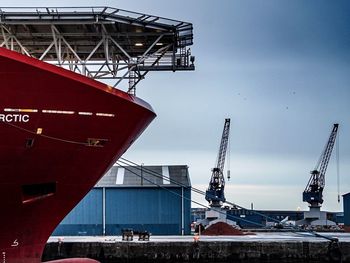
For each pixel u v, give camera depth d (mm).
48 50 29891
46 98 18656
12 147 18797
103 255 37625
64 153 19750
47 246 37531
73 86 18812
